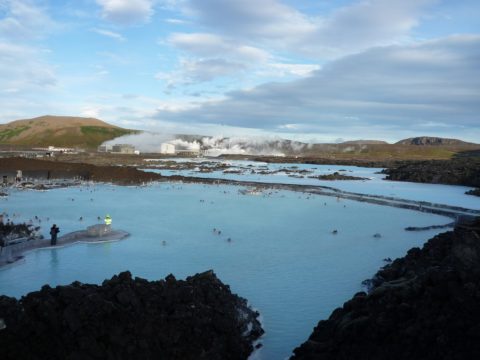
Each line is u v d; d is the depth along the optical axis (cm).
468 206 6969
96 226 4497
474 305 1823
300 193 8825
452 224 5569
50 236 4475
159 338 2000
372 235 4912
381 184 10625
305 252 4088
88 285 2216
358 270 3528
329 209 6812
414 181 11425
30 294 2044
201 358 1992
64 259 3666
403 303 1980
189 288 2336
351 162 18788
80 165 11112
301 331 2425
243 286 3105
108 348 1888
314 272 3456
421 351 1747
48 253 3853
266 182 10531
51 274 3256
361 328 1956
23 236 4250
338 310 2316
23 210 6072
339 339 1970
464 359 1619
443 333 1752
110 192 8312
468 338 1697
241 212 6341
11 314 1891
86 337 1861
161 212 6169
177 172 13188
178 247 4172
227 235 4756
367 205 7319
